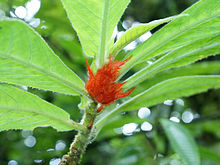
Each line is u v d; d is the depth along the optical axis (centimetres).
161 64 53
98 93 49
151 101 55
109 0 45
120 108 53
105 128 68
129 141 73
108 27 48
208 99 93
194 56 54
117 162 68
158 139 71
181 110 90
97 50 50
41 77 48
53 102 80
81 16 47
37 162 87
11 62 45
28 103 49
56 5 79
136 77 52
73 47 72
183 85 55
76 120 78
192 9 48
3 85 47
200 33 50
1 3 73
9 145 88
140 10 92
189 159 48
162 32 49
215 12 48
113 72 49
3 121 50
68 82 49
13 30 43
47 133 81
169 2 92
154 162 68
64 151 82
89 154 86
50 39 80
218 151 84
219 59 90
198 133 84
